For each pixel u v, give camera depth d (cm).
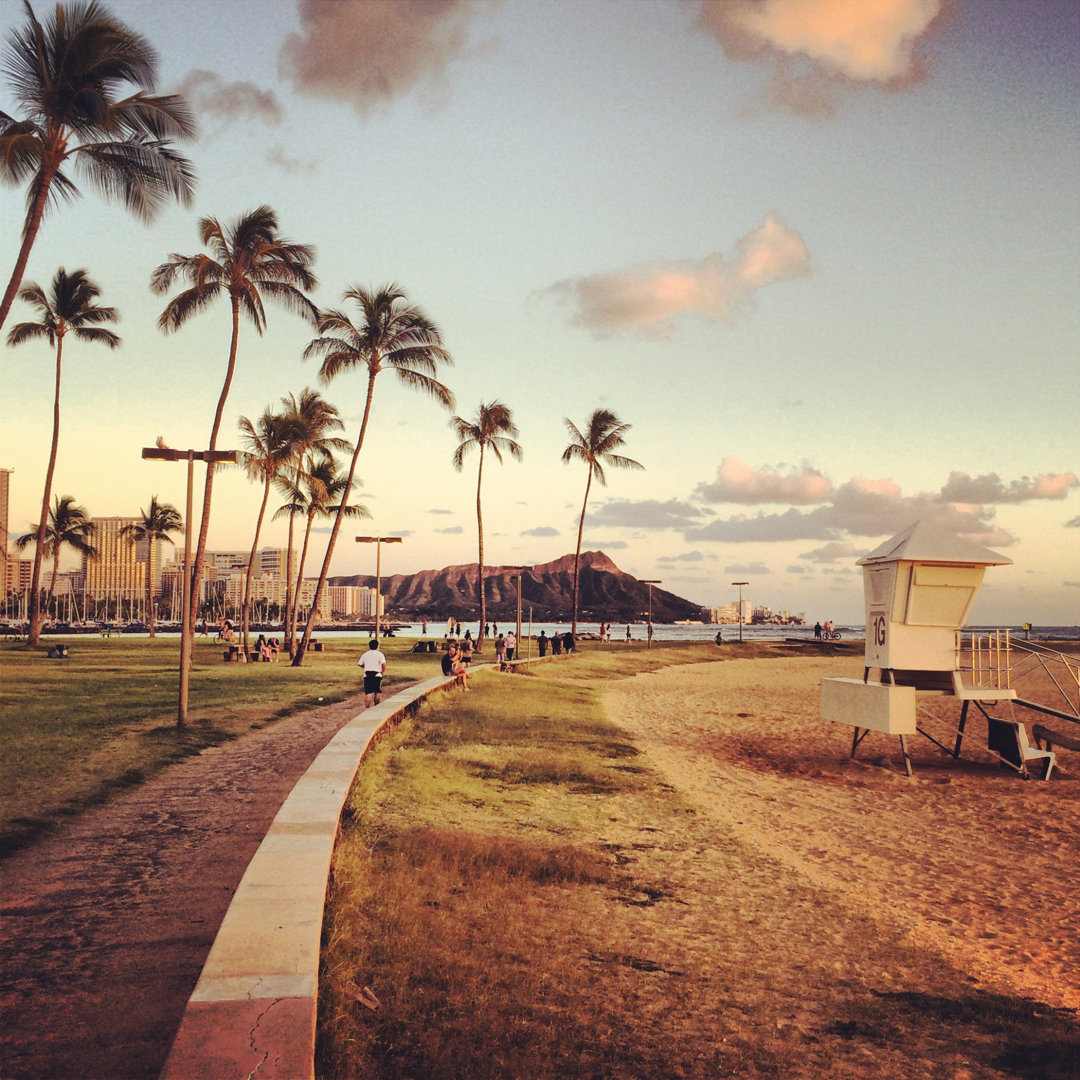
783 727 2405
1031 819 1307
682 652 6253
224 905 649
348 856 747
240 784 1110
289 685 2517
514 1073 430
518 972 566
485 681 2919
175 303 2259
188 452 1664
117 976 518
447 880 745
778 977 621
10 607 16675
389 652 4931
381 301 3459
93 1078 399
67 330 4331
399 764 1266
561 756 1562
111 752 1298
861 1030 537
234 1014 369
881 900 859
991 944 743
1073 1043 525
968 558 1639
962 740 2150
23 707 1798
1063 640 8206
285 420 4144
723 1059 479
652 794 1330
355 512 4972
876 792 1503
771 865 965
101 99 1750
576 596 5441
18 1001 481
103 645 4928
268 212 2241
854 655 7175
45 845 815
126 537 7488
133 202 1933
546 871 819
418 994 506
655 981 586
